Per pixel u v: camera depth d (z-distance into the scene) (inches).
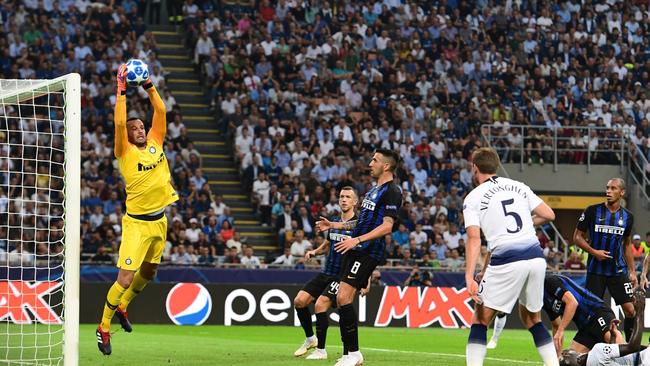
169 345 1087.0
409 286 1615.4
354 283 805.2
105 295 1489.9
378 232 784.3
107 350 853.8
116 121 823.1
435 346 1174.3
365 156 2015.3
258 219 1904.5
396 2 2405.3
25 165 1784.0
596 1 2559.1
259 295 1549.0
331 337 1262.3
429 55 2301.9
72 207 754.2
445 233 1857.8
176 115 1961.1
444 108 2217.0
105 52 2046.0
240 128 2004.2
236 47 2174.0
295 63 2176.4
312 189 1908.2
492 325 1631.4
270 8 2293.3
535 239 658.8
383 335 1368.1
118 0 2266.2
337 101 2132.1
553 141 2182.6
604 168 2196.1
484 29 2406.5
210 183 1959.9
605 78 2397.9
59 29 2050.9
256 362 882.8
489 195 657.6
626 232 965.2
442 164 2065.7
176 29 2342.5
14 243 1635.1
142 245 849.5
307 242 1721.2
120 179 1823.3
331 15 2321.6
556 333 771.4
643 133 2285.9
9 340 1094.4
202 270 1567.4
